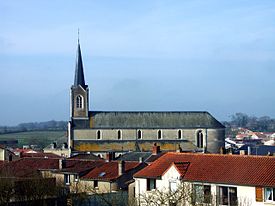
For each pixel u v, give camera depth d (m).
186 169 57.38
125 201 66.56
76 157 116.31
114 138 166.50
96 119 167.12
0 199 57.22
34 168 87.31
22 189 60.81
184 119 169.00
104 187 78.00
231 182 52.53
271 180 50.50
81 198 60.91
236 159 56.28
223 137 169.88
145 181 59.56
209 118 169.50
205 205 50.94
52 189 64.19
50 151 168.88
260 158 54.97
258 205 50.72
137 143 166.00
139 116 169.12
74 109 167.00
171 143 166.38
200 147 166.50
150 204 51.69
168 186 56.97
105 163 85.62
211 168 56.00
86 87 167.50
